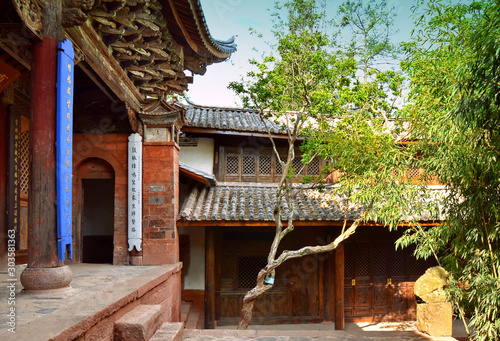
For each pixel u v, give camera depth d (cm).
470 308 661
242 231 1097
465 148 578
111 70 697
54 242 457
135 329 428
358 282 1113
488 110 476
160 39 793
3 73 604
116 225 858
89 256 1136
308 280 1099
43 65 466
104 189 1166
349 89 751
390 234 1134
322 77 766
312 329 1041
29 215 455
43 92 463
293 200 1016
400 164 729
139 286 532
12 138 733
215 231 1085
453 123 545
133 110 845
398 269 1135
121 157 870
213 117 1145
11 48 605
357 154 736
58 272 454
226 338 645
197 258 1077
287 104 824
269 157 1123
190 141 1094
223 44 979
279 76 774
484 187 567
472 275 634
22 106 785
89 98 872
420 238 738
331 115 784
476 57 476
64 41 483
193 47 901
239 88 812
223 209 945
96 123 877
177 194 922
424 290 667
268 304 1083
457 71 520
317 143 816
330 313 1084
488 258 588
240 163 1110
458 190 700
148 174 868
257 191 1061
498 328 564
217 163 1097
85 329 342
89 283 564
